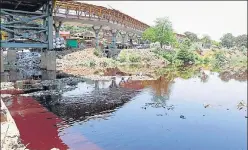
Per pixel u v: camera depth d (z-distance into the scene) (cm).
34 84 3978
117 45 10244
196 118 2478
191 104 3025
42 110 2673
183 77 5562
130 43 12238
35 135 1983
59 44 7325
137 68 7062
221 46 17238
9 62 6362
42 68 5750
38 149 1739
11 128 1961
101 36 12338
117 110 2733
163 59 9400
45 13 5016
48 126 2200
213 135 2038
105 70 6191
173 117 2502
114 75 5328
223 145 1844
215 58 10806
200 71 7012
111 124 2283
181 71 6838
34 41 5172
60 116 2492
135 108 2817
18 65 6141
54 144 1833
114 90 3794
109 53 8550
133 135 2031
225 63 10162
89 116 2514
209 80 5181
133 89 3909
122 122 2341
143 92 3697
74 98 3231
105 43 10025
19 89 3606
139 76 5294
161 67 7800
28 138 1919
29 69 5625
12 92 3422
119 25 8962
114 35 9281
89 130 2133
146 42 13388
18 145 1723
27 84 3953
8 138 1766
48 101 3052
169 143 1881
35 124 2238
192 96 3475
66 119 2403
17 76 4634
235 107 2898
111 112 2658
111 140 1928
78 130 2128
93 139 1945
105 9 8062
